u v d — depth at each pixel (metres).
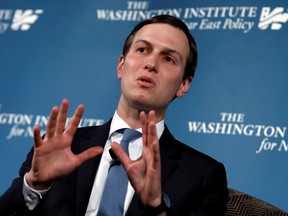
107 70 10.66
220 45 10.05
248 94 9.70
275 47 9.79
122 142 6.94
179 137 9.84
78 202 6.67
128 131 6.98
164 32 7.14
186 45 7.25
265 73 9.71
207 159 7.16
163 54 7.05
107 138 7.14
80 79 10.75
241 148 9.51
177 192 6.77
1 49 11.29
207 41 10.13
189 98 9.95
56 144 6.04
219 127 9.70
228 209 7.23
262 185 9.30
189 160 7.07
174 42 7.09
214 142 9.66
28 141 10.66
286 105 9.48
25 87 10.97
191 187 6.82
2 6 11.48
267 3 9.98
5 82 11.08
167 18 7.30
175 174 6.92
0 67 11.17
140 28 7.40
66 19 11.14
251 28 9.98
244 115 9.62
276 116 9.48
